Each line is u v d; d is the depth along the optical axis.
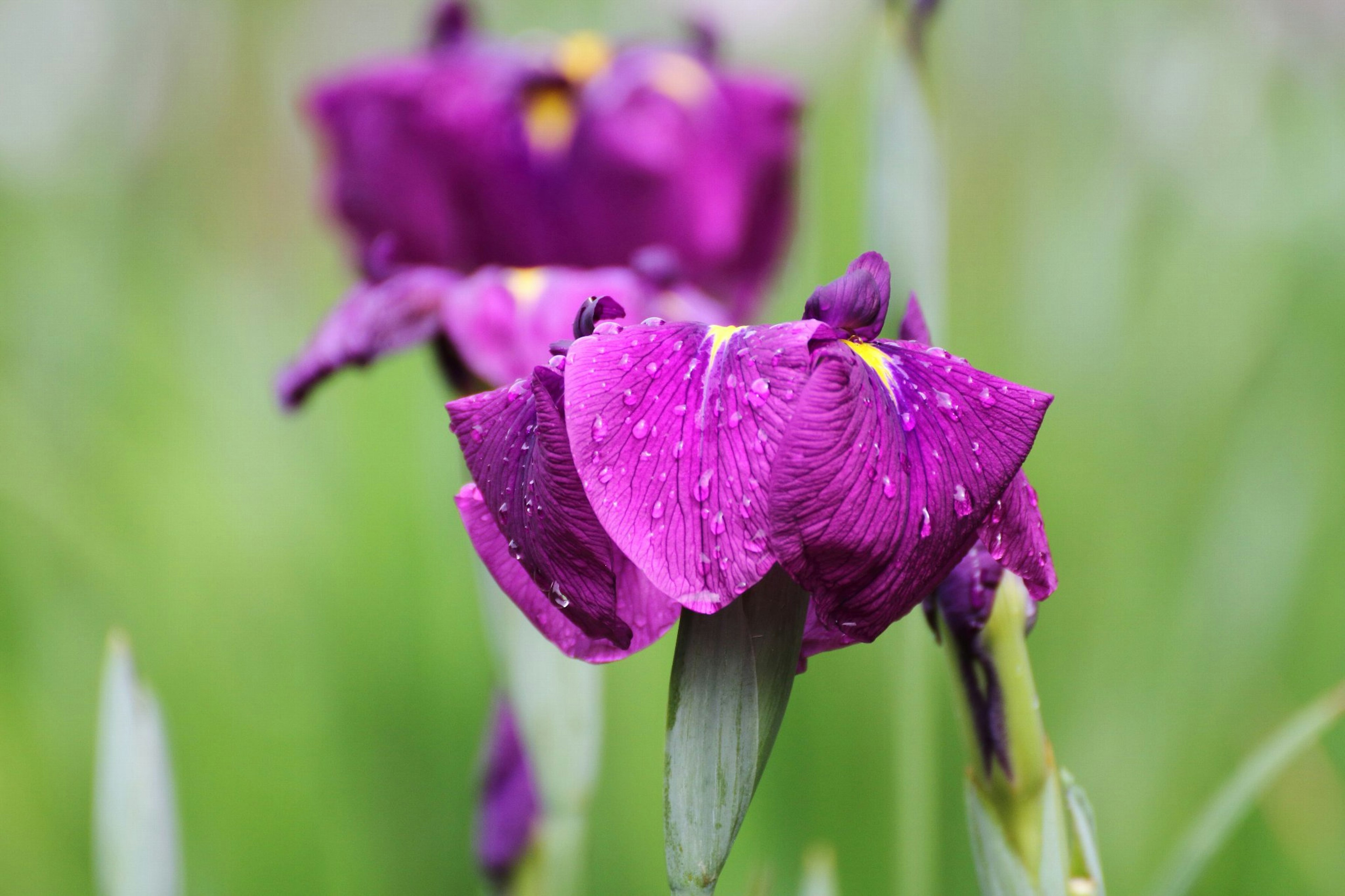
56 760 1.71
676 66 1.46
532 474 0.89
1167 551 1.81
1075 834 0.94
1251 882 1.53
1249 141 1.94
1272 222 1.89
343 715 1.78
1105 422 1.85
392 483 1.90
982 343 1.93
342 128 1.43
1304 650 1.71
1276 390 1.82
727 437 0.87
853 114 2.05
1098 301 1.87
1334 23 1.98
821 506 0.86
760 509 0.86
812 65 2.33
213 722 1.71
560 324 1.19
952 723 1.70
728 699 0.89
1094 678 1.73
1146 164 1.99
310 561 1.88
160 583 1.83
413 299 1.23
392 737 1.79
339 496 1.93
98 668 1.79
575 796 1.14
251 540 1.89
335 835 1.66
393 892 1.70
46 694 1.77
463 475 1.64
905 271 1.07
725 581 0.86
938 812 1.68
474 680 1.81
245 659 1.80
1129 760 1.66
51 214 2.25
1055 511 1.80
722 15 2.38
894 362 0.89
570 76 1.43
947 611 0.94
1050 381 1.85
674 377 0.88
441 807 1.75
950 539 0.88
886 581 0.87
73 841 1.67
